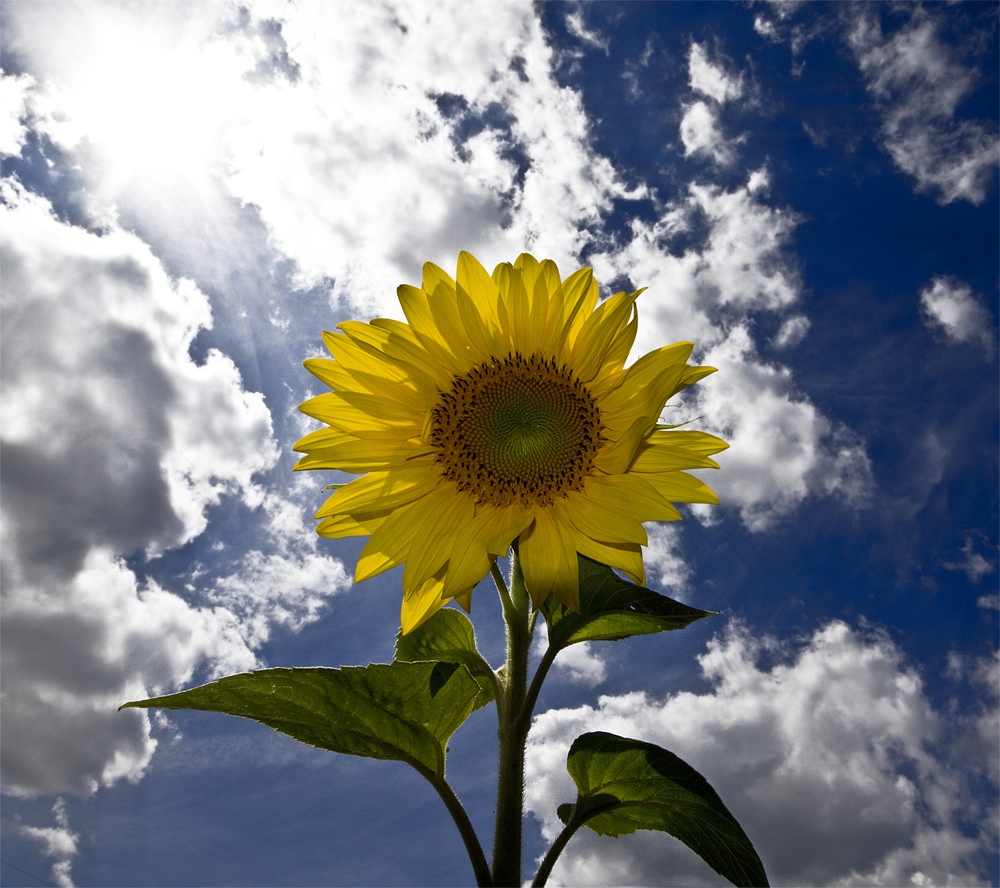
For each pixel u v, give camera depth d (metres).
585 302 0.55
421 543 0.50
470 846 0.44
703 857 0.47
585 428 0.52
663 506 0.48
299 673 0.45
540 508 0.51
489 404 0.53
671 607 0.46
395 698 0.47
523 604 0.48
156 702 0.44
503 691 0.47
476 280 0.55
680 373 0.50
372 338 0.54
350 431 0.53
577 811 0.47
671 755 0.47
